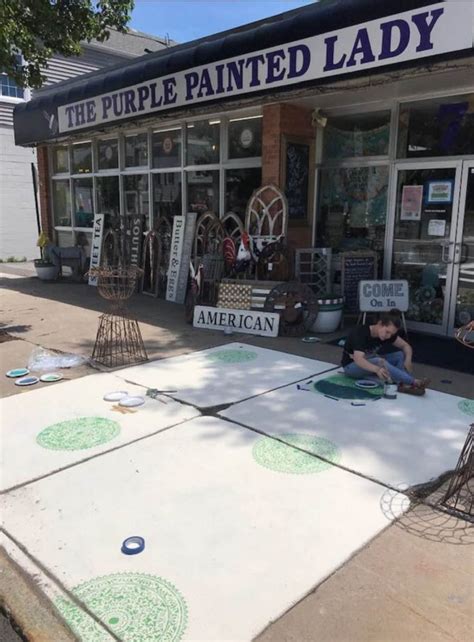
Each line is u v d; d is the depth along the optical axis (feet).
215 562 8.72
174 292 30.83
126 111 29.40
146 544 9.18
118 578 8.38
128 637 7.27
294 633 7.29
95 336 23.03
